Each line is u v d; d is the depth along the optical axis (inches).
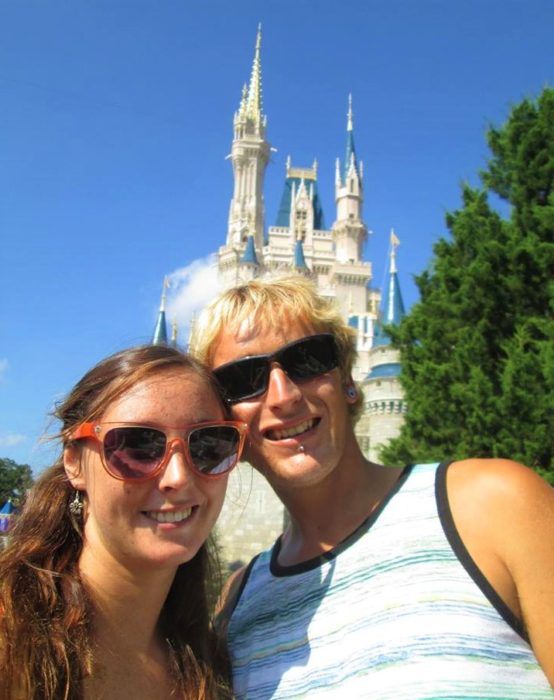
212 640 24.8
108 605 20.4
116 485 19.8
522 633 19.6
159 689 21.2
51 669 17.8
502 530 20.0
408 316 139.8
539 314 114.4
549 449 98.1
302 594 22.9
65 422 22.0
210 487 21.1
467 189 133.4
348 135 925.8
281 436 24.7
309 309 25.7
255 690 22.5
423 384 124.6
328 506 24.4
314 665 21.1
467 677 18.3
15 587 19.1
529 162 122.3
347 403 27.1
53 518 21.2
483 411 105.7
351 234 864.9
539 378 101.8
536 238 113.7
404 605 20.0
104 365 21.7
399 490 23.1
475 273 114.3
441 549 20.6
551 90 121.8
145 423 20.1
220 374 25.1
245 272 700.0
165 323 547.5
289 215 930.7
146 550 19.8
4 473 197.9
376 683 19.1
